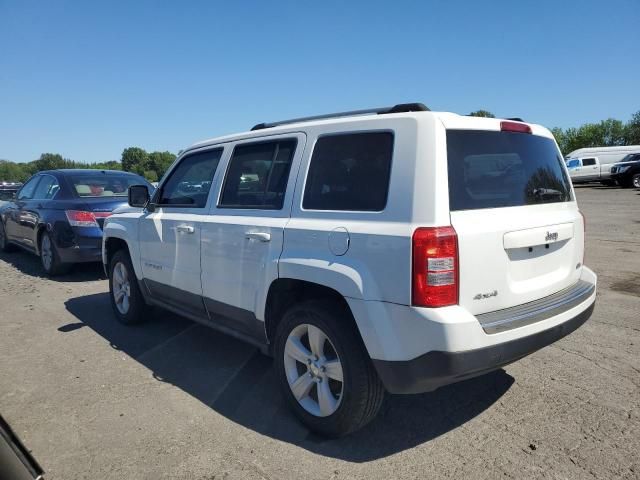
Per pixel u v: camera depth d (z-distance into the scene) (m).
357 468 2.87
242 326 3.89
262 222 3.59
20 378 4.23
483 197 2.92
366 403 2.98
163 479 2.81
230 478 2.80
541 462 2.87
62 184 8.35
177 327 5.57
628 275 7.29
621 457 2.90
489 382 3.92
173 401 3.76
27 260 10.12
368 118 3.13
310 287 3.28
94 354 4.77
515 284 2.99
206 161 4.50
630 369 4.07
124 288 5.64
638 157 28.59
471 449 3.03
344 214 3.07
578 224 3.59
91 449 3.12
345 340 2.98
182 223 4.43
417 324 2.64
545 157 3.54
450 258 2.64
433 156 2.76
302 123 3.63
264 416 3.52
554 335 3.03
